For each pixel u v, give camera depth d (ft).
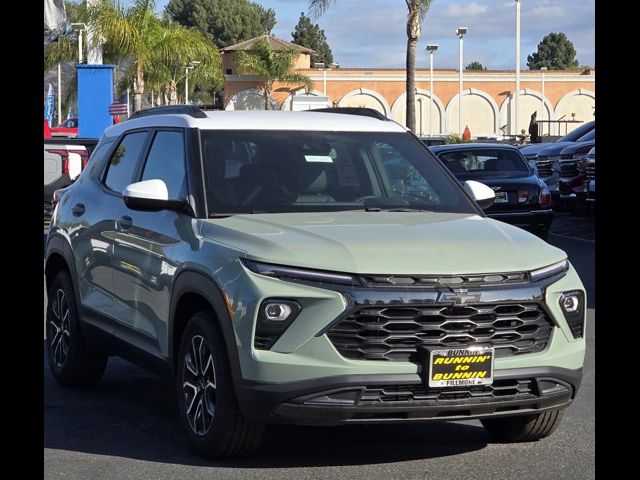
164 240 20.49
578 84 249.96
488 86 248.52
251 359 17.26
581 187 73.20
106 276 23.06
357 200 21.21
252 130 21.98
